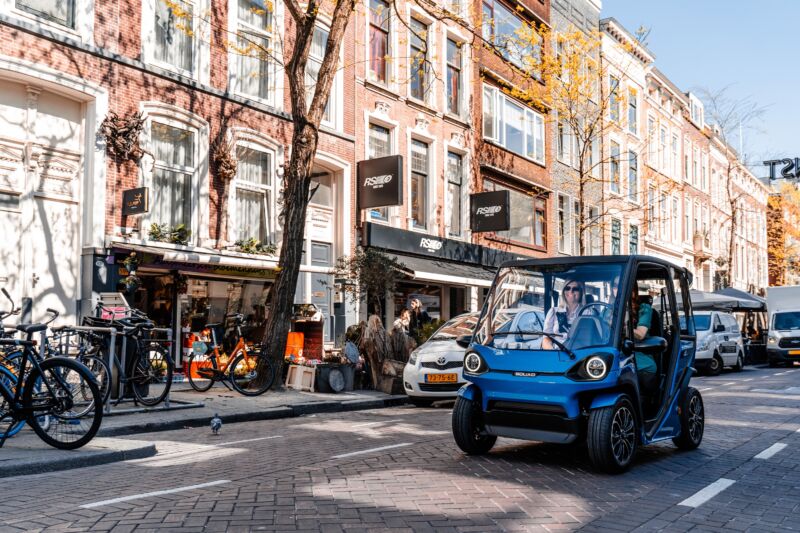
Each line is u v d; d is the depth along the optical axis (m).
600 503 5.19
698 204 46.44
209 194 15.22
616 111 26.61
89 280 12.73
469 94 24.11
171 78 14.48
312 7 13.06
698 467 6.66
